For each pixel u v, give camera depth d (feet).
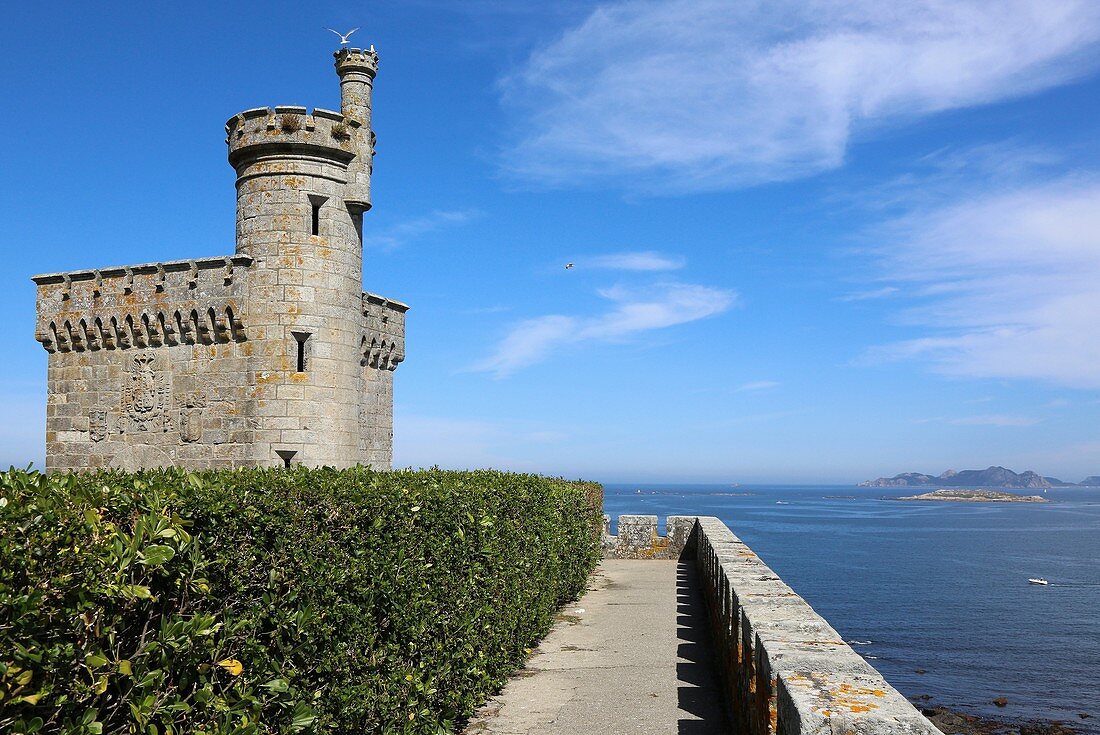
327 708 26.04
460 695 38.17
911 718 14.83
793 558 319.68
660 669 48.85
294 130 81.71
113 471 24.14
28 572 15.30
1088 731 98.22
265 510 23.18
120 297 89.10
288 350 81.51
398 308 107.76
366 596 28.73
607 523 106.83
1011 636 159.63
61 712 15.98
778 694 18.12
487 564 43.32
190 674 19.52
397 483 34.27
